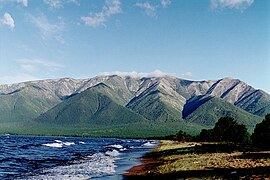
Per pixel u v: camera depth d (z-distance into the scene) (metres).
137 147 148.00
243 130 141.88
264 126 102.12
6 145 143.88
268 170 42.16
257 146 103.44
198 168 48.69
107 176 48.69
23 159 79.75
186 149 103.31
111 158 82.56
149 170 54.03
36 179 45.66
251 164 50.38
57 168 59.75
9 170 58.09
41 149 122.44
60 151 113.31
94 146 157.88
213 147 102.56
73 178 46.56
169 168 52.03
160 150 112.94
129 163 67.88
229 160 58.09
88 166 62.56
